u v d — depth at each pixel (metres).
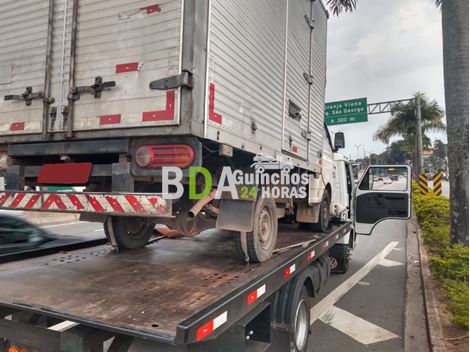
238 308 2.46
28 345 2.37
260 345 2.97
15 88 3.68
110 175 3.39
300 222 6.51
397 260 8.88
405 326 5.00
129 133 3.13
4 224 6.23
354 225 8.12
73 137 3.37
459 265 6.34
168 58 3.00
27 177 3.85
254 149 3.90
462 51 7.97
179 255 4.14
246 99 3.73
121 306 2.42
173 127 2.96
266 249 3.89
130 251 4.37
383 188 8.01
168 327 2.06
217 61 3.21
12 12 3.73
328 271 5.51
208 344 2.47
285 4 4.81
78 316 2.22
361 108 22.75
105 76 3.25
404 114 29.14
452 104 8.09
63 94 3.44
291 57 5.04
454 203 8.06
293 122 5.14
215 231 5.86
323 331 4.81
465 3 7.97
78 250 4.45
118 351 2.27
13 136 3.70
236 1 3.53
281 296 3.52
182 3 2.98
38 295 2.64
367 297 6.17
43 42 3.55
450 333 4.41
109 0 3.27
